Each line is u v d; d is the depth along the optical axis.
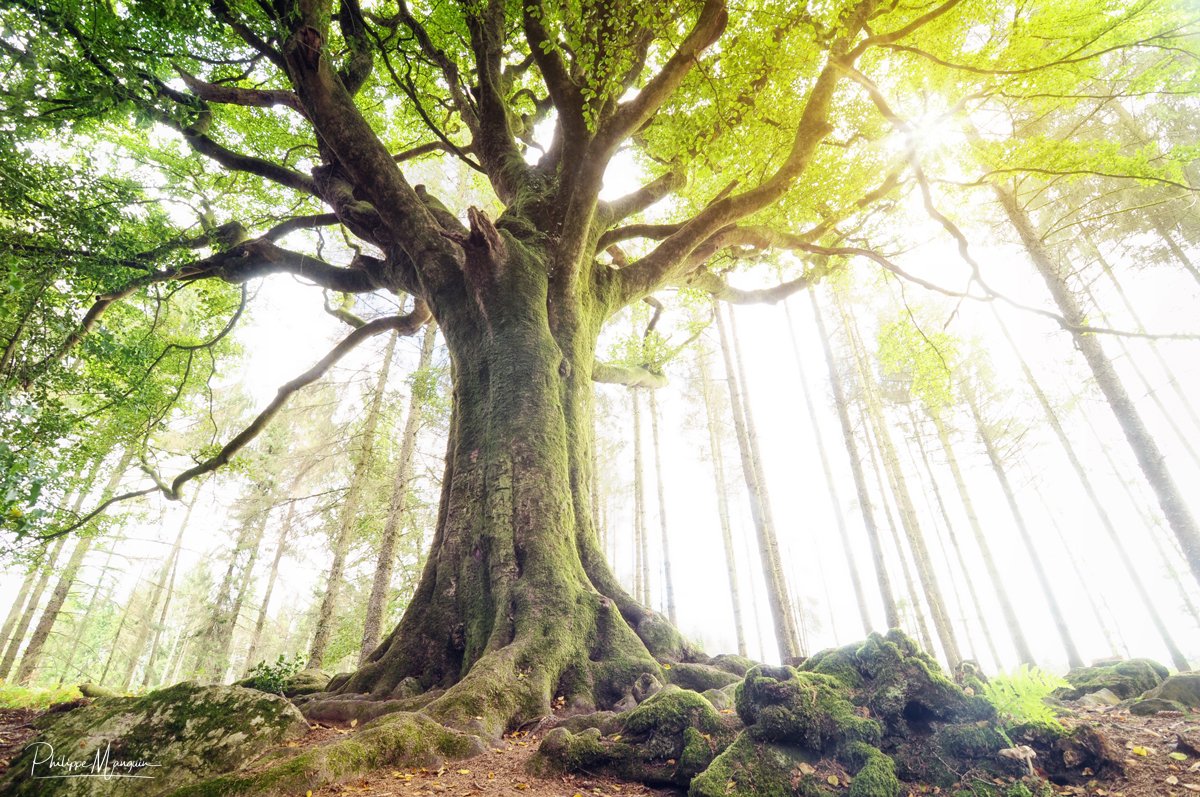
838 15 7.02
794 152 8.42
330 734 3.95
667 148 9.49
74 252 7.38
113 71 6.30
